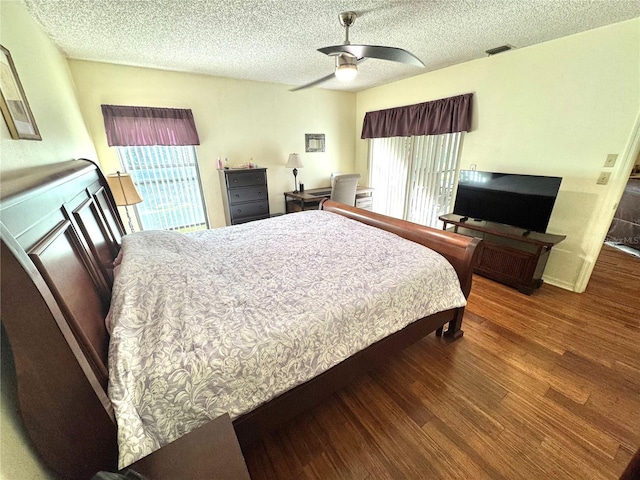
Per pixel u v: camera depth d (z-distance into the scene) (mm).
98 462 730
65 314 725
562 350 1884
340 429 1381
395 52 1749
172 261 1274
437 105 3508
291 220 2678
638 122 2129
